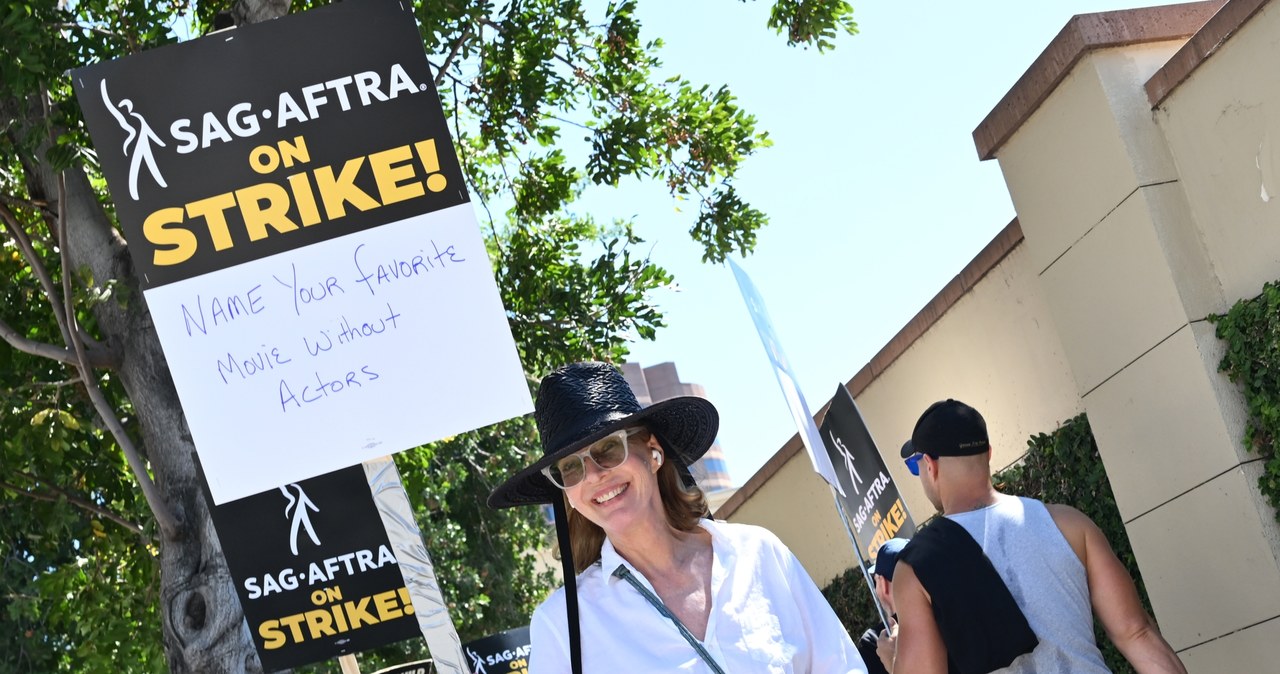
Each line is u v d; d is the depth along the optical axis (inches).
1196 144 248.2
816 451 204.4
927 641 165.6
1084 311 276.4
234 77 184.1
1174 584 261.7
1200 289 248.1
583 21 497.4
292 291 178.9
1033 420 336.5
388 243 179.2
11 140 369.4
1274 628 237.5
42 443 408.5
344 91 182.7
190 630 350.0
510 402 174.9
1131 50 260.8
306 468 174.9
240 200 181.2
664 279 511.2
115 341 376.8
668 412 116.1
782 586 114.2
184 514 357.7
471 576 764.0
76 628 532.7
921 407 397.4
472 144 549.3
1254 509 237.5
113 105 183.6
